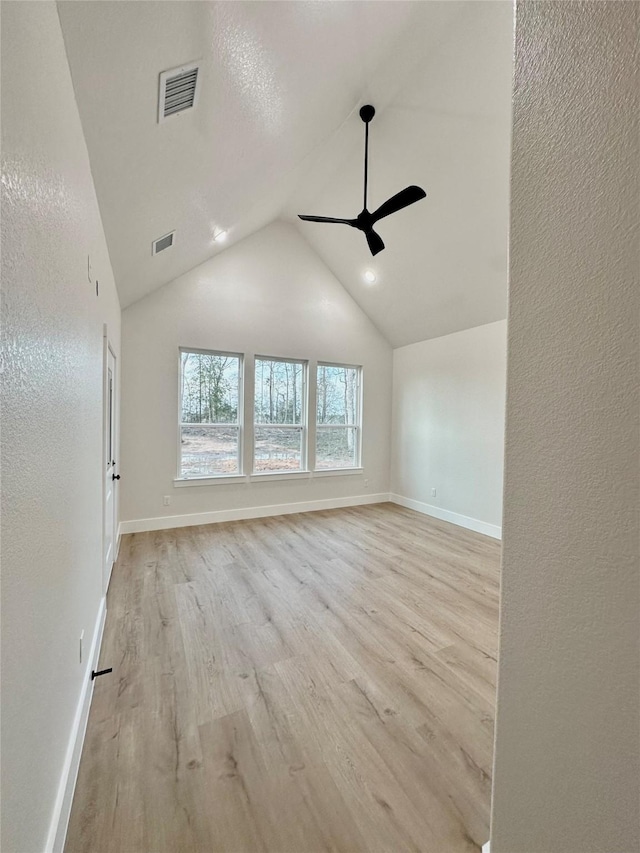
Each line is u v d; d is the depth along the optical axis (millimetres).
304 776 1371
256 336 4883
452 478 4895
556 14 639
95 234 1953
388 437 5977
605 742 591
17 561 810
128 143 1729
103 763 1409
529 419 705
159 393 4312
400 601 2711
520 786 743
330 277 5430
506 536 759
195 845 1146
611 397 570
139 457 4219
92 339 1915
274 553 3637
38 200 961
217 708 1692
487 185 3148
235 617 2469
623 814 569
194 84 1610
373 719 1638
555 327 653
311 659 2045
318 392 5453
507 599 760
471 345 4699
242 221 3822
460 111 2787
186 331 4445
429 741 1526
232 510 4766
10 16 760
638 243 529
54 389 1141
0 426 714
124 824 1200
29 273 895
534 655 707
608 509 580
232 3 1342
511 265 733
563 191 632
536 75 677
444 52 2514
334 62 2184
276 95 2088
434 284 4465
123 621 2406
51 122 1075
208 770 1388
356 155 3529
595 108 580
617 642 573
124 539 3977
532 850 717
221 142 2164
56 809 1095
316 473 5363
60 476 1222
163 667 1969
